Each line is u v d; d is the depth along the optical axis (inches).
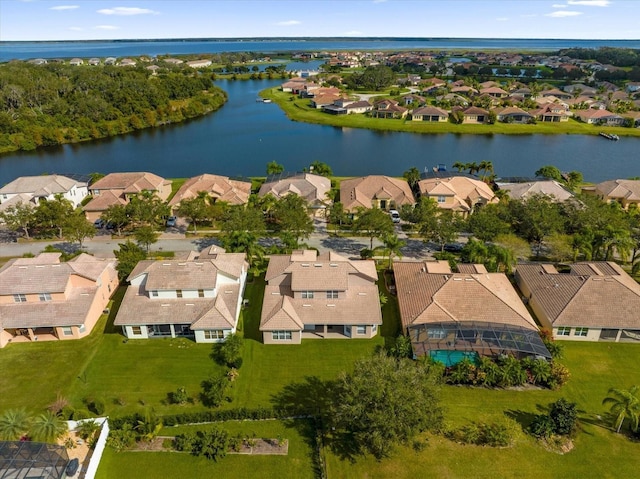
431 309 2272.4
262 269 2898.6
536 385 2020.2
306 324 2289.6
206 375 2063.2
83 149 6382.9
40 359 2151.8
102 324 2404.0
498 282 2532.0
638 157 5910.4
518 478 1608.0
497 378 1978.3
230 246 2748.5
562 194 3905.0
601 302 2319.1
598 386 2017.7
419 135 7057.1
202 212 3368.6
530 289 2546.8
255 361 2155.5
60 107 7303.2
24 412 1731.1
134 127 7431.1
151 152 6186.0
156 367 2111.2
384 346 2258.9
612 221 3115.2
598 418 1852.9
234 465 1654.8
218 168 5457.7
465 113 7652.6
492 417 1845.5
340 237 3415.4
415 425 1569.9
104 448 1711.4
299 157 5871.1
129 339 2294.5
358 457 1692.9
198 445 1705.2
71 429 1765.5
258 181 4712.1
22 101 7450.8
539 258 3105.3
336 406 1724.9
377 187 4028.1
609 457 1686.8
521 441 1743.4
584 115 7810.0
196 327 2199.8
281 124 7765.8
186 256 3021.7
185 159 5841.5
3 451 1531.7
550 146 6451.8
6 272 2325.3
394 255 3097.9
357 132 7229.3
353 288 2453.2
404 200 3858.3
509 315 2253.9
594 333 2285.9
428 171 4658.0
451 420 1827.0
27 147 6309.1
